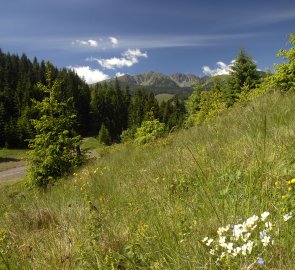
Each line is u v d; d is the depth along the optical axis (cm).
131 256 330
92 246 356
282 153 505
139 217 446
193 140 925
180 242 313
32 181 1538
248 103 1352
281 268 241
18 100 10056
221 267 257
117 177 809
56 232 459
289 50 1423
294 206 330
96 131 11581
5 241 419
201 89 5884
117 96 12625
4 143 8206
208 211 380
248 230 257
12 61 14550
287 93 1235
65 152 1593
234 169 516
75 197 671
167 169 668
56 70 14200
